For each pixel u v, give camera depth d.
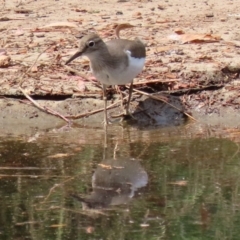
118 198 9.90
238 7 19.33
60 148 11.92
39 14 18.86
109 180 10.48
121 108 13.62
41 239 8.83
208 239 8.90
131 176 10.65
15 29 17.45
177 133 12.81
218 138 12.48
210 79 14.30
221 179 10.56
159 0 20.30
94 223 9.16
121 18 18.38
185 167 11.02
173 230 9.05
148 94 13.85
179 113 13.67
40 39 16.66
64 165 11.12
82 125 13.34
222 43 16.12
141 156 11.52
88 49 12.56
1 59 14.96
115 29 16.08
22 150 11.85
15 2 20.05
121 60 12.52
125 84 13.60
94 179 10.53
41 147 12.01
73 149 11.87
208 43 16.19
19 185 10.35
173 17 18.44
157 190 10.18
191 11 19.02
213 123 13.42
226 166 11.05
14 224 9.20
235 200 9.87
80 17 18.50
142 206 9.65
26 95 13.84
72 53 15.58
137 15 18.61
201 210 9.58
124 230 8.99
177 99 13.95
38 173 10.80
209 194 10.07
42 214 9.43
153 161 11.29
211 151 11.75
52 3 20.02
